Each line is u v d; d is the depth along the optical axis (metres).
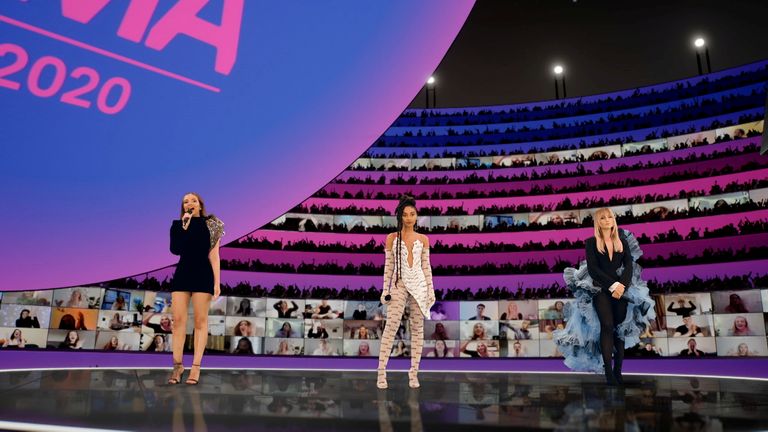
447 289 10.40
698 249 9.51
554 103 14.55
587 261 4.95
